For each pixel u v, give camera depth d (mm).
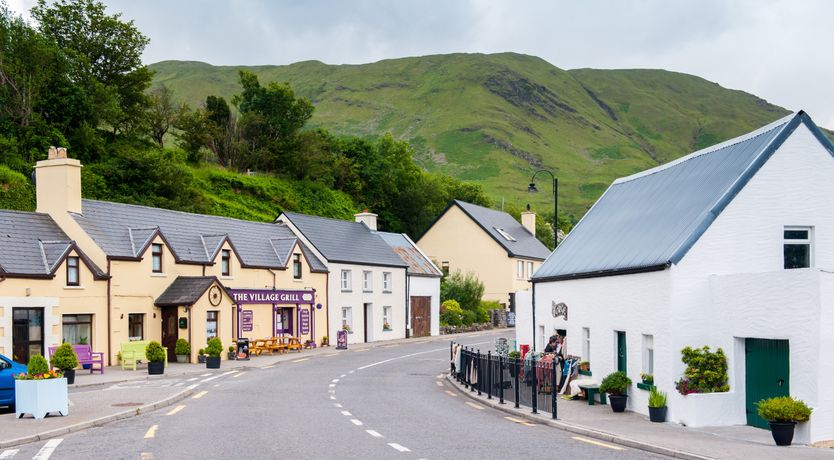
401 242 65750
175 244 40781
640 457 13742
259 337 43625
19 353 31094
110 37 72188
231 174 72750
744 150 21859
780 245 20344
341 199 83250
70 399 22609
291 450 13977
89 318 34656
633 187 28578
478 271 74938
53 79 62406
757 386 18750
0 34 60156
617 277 22969
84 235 35781
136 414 19594
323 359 41062
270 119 82312
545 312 29641
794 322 17234
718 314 19625
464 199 102312
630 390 21750
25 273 31375
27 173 54188
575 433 17250
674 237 20859
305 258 48719
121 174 59062
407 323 59531
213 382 29047
